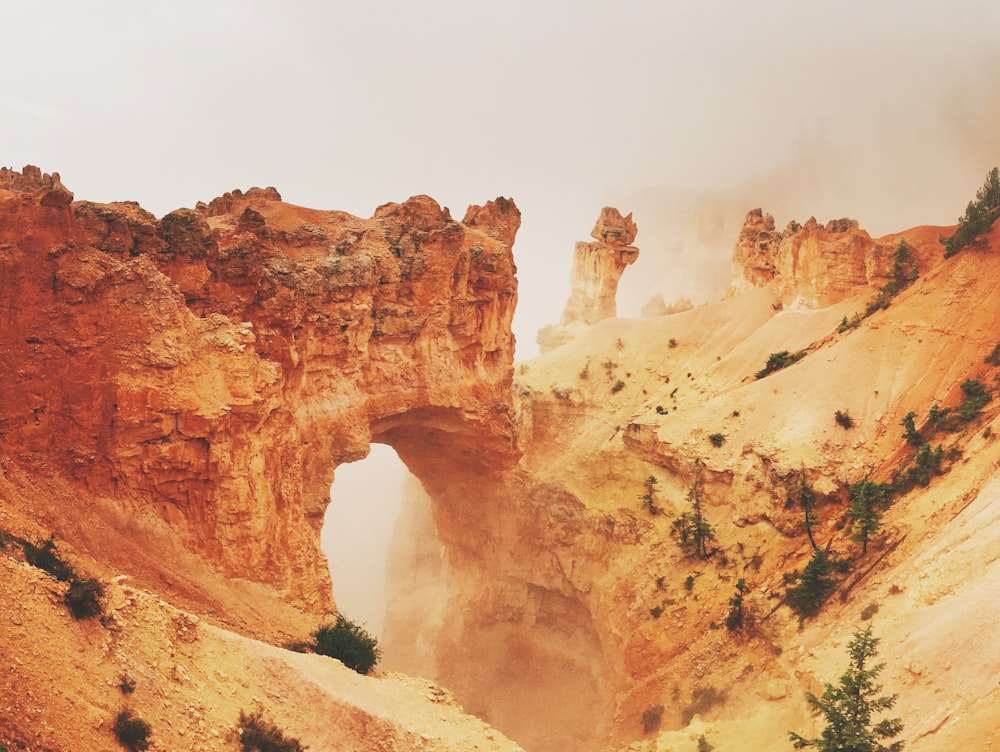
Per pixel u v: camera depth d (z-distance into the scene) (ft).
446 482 253.65
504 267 239.50
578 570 232.94
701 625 196.54
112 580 105.70
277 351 171.94
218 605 127.95
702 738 151.23
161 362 132.98
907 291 246.88
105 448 129.49
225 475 136.87
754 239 319.47
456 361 230.07
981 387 207.21
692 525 217.36
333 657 129.70
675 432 239.50
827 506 205.36
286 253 201.16
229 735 89.40
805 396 231.50
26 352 126.93
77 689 78.79
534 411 277.03
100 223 144.56
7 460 122.52
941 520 168.25
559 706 224.33
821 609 172.55
